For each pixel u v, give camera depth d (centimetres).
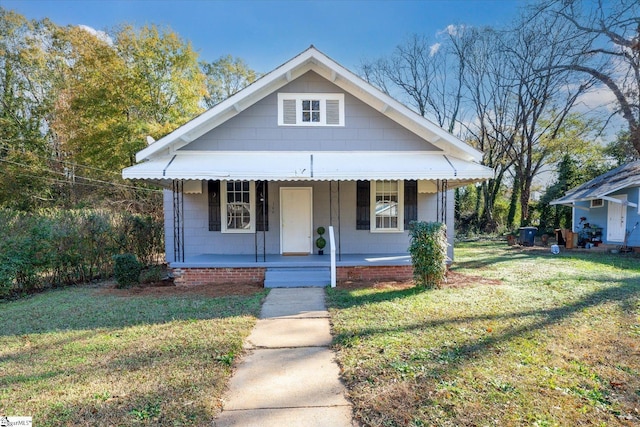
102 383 535
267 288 1192
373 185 1524
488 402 464
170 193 1534
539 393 486
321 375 562
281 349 669
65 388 521
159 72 3331
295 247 1526
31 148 3522
